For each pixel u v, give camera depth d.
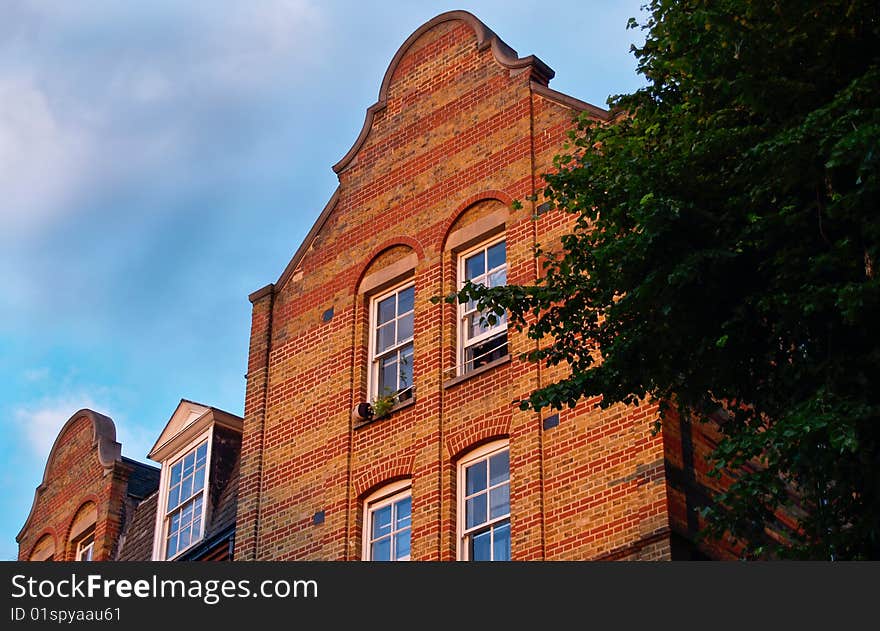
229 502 26.19
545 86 23.98
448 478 21.83
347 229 25.73
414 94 25.91
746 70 15.47
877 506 14.48
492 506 21.31
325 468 23.69
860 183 14.55
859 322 14.77
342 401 24.03
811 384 15.38
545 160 23.16
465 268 23.69
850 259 14.74
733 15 15.63
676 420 19.86
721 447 14.46
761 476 14.46
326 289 25.50
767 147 14.66
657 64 16.89
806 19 15.31
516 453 21.08
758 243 15.17
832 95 15.47
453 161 24.53
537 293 16.72
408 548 22.11
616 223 16.17
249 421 25.34
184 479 27.83
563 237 16.86
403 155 25.50
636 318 16.14
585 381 15.99
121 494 29.62
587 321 16.89
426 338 23.30
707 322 15.73
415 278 24.12
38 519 31.47
